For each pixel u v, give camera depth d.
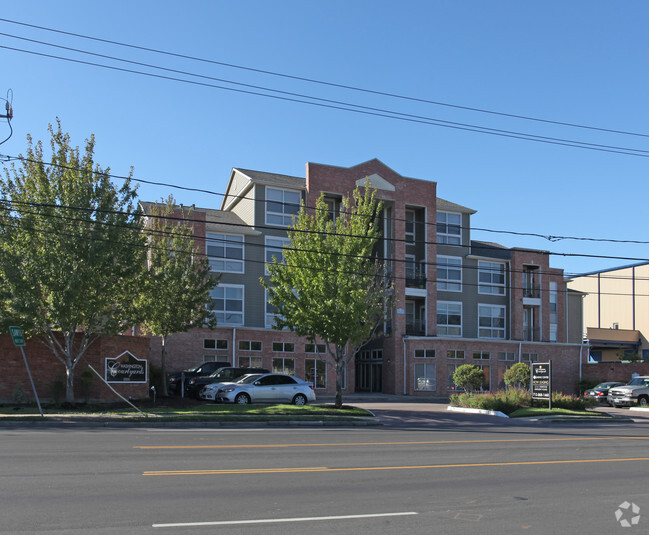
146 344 26.78
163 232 28.44
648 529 7.28
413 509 8.03
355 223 27.19
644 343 61.00
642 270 62.25
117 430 17.72
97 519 7.10
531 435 18.91
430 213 45.62
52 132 22.89
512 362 45.72
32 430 17.05
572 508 8.32
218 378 29.66
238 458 12.12
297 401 26.98
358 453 13.39
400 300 43.62
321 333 26.05
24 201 22.02
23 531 6.56
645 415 31.06
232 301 39.31
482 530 7.06
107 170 23.02
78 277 21.45
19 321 22.42
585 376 47.69
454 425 22.50
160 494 8.52
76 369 25.00
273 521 7.21
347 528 6.98
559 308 51.28
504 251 50.94
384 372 44.47
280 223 41.31
